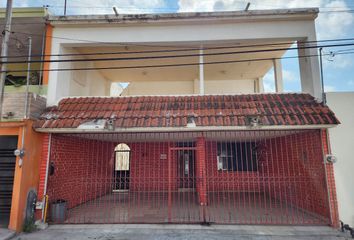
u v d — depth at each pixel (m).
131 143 12.52
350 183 6.79
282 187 9.83
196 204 9.45
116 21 8.47
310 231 6.18
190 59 10.87
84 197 9.73
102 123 6.98
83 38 8.62
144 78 13.34
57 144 7.82
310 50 8.09
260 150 11.41
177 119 6.98
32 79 8.72
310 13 8.12
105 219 7.31
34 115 7.22
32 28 8.85
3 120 6.96
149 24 8.59
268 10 8.20
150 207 8.95
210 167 11.69
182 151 12.24
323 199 7.01
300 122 6.60
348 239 5.70
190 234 5.98
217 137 9.02
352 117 7.16
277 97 8.01
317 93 7.70
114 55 10.36
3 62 7.07
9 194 6.91
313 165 7.51
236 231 6.18
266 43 8.98
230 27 8.52
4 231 6.06
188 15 8.38
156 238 5.73
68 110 7.72
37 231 6.34
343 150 6.95
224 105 7.64
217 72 12.55
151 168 12.23
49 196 7.28
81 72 10.18
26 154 6.62
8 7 7.55
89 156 10.05
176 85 13.98
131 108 7.73
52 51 8.49
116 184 12.57
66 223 6.89
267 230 6.25
